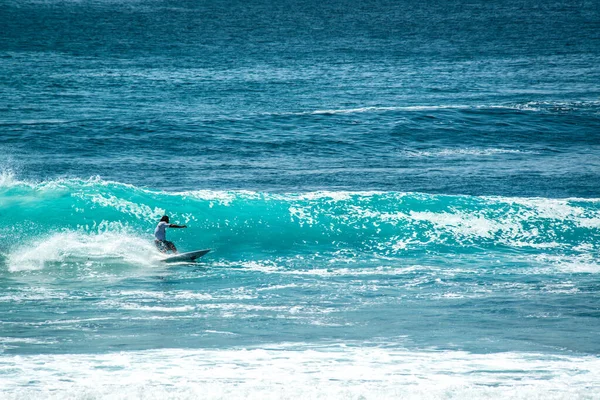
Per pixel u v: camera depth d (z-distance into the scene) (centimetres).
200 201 7888
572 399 3117
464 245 7319
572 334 4397
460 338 4284
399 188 10206
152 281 5956
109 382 3359
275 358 3816
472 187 10344
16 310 4925
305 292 5581
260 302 5244
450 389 3241
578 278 6112
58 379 3400
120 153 12081
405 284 5878
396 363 3738
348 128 14325
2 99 18400
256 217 7688
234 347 4047
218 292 5572
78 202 7625
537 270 6425
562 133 14712
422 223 7725
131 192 7925
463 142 13775
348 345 4109
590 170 11662
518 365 3712
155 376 3469
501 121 15325
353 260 6788
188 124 14138
